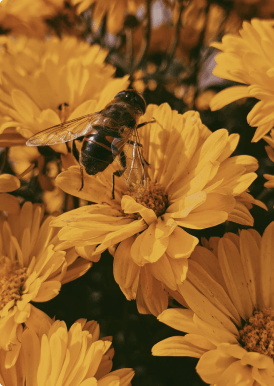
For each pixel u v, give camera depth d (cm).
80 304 11
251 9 12
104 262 11
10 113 10
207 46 12
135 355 11
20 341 9
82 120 10
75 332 9
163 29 12
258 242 10
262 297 9
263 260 9
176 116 10
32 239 10
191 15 12
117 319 11
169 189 10
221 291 9
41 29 12
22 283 10
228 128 12
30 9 12
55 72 11
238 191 9
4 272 10
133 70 12
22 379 9
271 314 9
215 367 9
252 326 9
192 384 10
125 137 10
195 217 9
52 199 12
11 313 9
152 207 10
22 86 11
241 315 9
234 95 10
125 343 10
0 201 10
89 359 9
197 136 10
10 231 10
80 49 11
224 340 9
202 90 12
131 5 12
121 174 10
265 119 10
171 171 10
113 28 12
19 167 12
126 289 9
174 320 9
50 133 10
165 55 13
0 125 10
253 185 11
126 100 10
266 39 10
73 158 10
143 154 10
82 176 10
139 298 9
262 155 12
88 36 12
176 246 9
